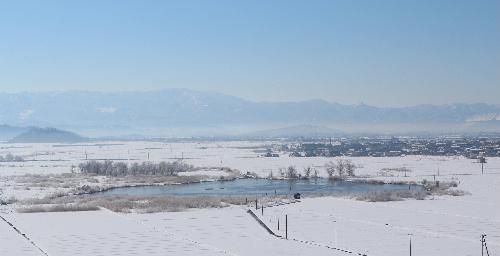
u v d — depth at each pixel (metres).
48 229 71.56
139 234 67.88
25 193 114.38
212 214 84.25
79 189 121.38
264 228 71.75
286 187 130.00
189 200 98.50
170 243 62.41
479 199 98.62
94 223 76.12
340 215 81.00
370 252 56.09
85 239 65.00
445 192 108.88
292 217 79.31
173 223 76.00
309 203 95.38
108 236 66.62
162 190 125.19
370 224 72.81
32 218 80.88
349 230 68.69
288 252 56.84
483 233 65.44
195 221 77.62
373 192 108.38
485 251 55.72
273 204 93.94
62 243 62.81
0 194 110.94
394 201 97.38
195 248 59.59
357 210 86.06
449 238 62.66
